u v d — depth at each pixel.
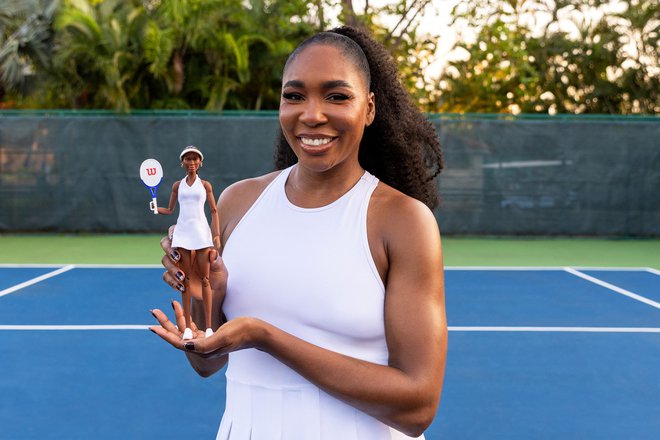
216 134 12.80
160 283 8.73
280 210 1.59
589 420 4.32
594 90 20.69
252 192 1.70
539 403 4.61
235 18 17.59
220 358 1.84
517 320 6.96
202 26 16.84
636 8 20.36
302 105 1.48
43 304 7.55
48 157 12.82
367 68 1.53
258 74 18.14
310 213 1.55
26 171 12.85
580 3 20.61
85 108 17.77
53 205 12.91
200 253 1.46
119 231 12.99
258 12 18.05
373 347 1.53
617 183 12.79
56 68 16.95
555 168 12.78
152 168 1.52
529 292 8.38
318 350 1.44
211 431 4.12
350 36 1.82
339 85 1.46
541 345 6.03
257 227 1.60
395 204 1.53
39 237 12.77
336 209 1.54
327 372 1.43
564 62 20.86
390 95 1.82
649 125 12.72
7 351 5.74
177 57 17.06
